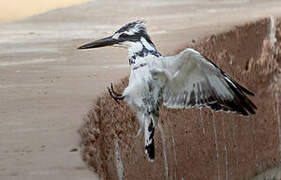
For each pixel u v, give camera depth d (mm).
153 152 8164
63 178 8109
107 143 10828
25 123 10047
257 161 18094
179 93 8094
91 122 10320
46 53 15203
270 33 19000
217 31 17031
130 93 8102
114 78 12500
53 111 10555
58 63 14086
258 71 18516
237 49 17609
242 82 17828
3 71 13430
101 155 10211
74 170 8344
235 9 21000
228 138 16562
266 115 18672
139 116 8172
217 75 7934
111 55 14719
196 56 7918
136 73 8102
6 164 8500
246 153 17547
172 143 13719
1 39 17094
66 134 9500
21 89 12000
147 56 8125
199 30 17172
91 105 10812
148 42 8258
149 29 17859
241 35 17797
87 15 20672
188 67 8016
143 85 8047
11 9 25000
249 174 17703
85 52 15133
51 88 11969
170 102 8164
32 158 8680
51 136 9438
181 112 14164
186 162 14438
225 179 16469
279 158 19000
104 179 9859
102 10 21453
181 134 14188
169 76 8062
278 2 22062
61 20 19984
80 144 9188
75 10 21500
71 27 18828
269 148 18703
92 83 12219
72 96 11367
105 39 8375
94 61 14188
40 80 12625
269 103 18875
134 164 11977
